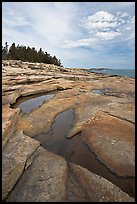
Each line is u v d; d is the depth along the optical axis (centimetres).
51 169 1074
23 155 1159
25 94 3178
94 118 1878
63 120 1973
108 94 3341
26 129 1720
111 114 1962
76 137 1590
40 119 1961
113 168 1149
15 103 2725
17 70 5281
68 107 2370
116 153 1270
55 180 984
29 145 1296
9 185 939
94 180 999
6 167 1030
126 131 1564
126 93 3447
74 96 2903
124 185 1025
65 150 1380
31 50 11031
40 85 3725
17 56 10069
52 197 881
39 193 903
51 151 1367
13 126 1619
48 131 1708
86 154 1318
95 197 892
